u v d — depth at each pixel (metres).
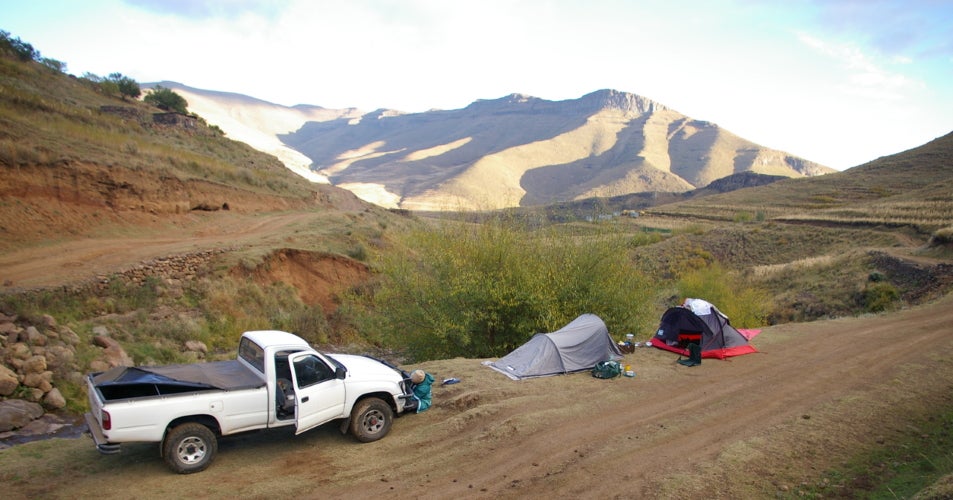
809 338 15.92
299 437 8.40
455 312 16.78
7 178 20.80
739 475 6.89
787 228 59.72
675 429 8.62
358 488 6.65
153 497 6.27
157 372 7.40
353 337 24.45
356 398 8.20
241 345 8.41
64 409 11.38
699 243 60.41
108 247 22.03
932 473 6.73
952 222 45.38
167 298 20.09
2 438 9.79
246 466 7.28
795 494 6.42
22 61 56.06
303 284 27.64
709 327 13.77
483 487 6.65
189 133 57.19
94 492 6.39
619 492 6.44
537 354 12.16
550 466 7.22
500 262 17.25
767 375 11.99
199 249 24.30
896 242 44.19
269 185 46.22
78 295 16.84
